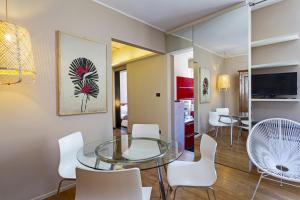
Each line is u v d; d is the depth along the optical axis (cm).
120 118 618
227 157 284
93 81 242
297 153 183
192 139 414
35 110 193
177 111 392
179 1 255
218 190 209
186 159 321
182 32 341
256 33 279
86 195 104
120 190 101
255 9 277
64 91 212
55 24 207
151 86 410
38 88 195
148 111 420
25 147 187
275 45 259
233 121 276
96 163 148
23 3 184
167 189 204
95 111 244
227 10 272
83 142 213
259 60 276
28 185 190
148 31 330
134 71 456
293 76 237
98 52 248
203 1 255
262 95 260
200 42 312
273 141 197
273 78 251
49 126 204
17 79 180
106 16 262
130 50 453
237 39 263
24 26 184
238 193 202
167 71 374
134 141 209
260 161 176
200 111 324
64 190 218
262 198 192
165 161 153
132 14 292
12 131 178
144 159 152
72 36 220
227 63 277
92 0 245
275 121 197
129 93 475
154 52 361
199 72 320
